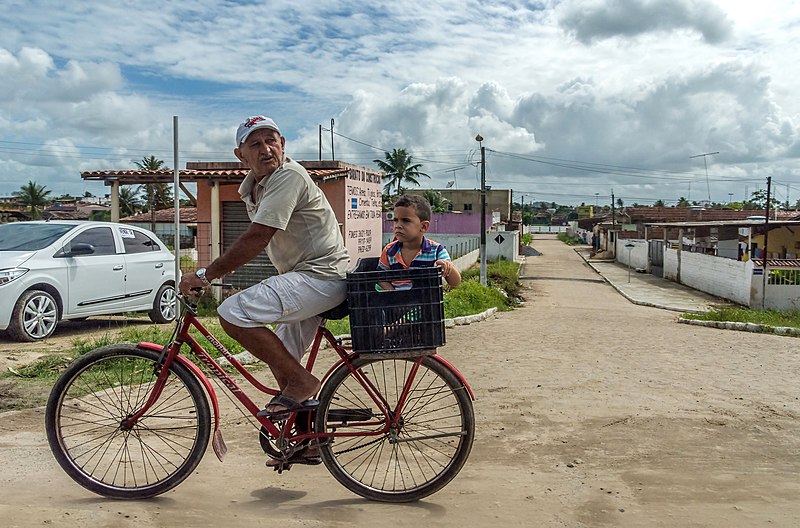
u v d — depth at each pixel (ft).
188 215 154.92
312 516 11.19
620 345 32.30
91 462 13.39
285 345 12.06
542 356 28.58
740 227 109.81
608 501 12.27
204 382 11.88
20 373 22.12
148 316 39.91
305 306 11.32
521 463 14.60
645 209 198.70
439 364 11.89
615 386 22.50
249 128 11.09
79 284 31.45
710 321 46.83
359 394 12.75
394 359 11.87
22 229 32.35
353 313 11.12
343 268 11.78
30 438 15.20
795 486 13.19
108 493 11.76
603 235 201.05
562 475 13.78
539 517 11.45
